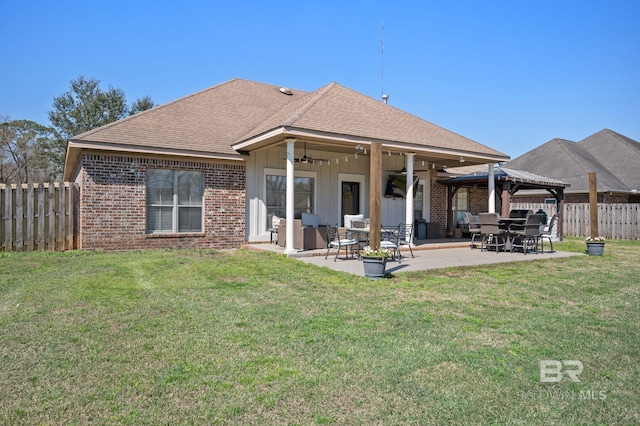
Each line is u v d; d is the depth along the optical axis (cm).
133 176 1173
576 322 534
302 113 1153
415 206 1770
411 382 354
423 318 542
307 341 448
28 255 1046
